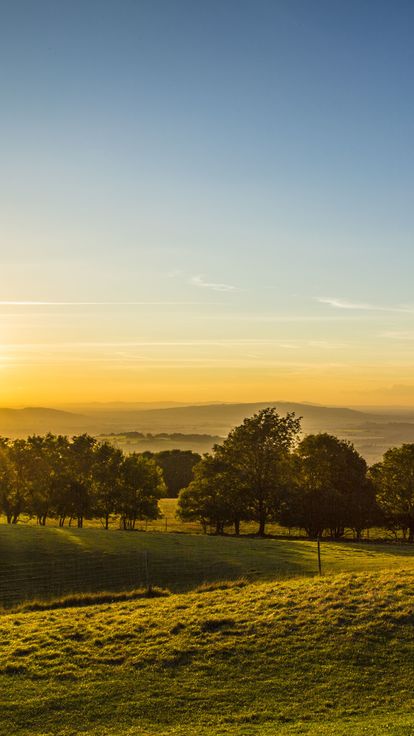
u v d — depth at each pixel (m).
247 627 23.77
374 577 30.81
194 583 40.31
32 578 42.25
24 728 16.38
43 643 22.58
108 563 46.88
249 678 19.50
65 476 87.31
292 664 20.45
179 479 143.00
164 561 47.09
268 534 83.69
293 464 83.94
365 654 21.03
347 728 15.79
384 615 24.25
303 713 17.17
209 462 86.56
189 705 17.73
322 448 83.69
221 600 28.36
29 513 87.81
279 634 22.94
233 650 21.64
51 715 17.12
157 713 17.23
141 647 22.03
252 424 84.06
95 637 23.17
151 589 33.72
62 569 44.88
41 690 18.62
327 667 20.16
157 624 24.59
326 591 28.14
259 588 30.88
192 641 22.47
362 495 79.81
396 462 78.56
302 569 43.47
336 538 78.00
